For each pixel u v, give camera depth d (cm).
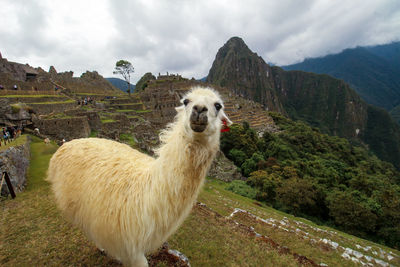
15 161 769
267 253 606
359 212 1825
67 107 2250
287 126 6912
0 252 417
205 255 513
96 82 6612
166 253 430
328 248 854
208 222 700
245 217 966
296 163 3250
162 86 6400
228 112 6166
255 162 3194
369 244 1421
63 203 299
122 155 282
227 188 2212
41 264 387
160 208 200
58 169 318
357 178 3022
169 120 3806
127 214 215
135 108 3862
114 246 239
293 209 1992
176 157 192
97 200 240
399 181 4669
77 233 470
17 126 1428
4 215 557
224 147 3556
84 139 351
